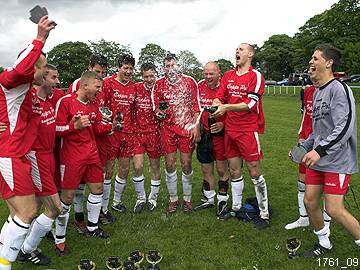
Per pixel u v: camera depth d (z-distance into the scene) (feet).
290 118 70.23
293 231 18.01
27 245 14.64
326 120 14.21
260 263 14.94
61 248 15.87
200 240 17.16
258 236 17.52
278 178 28.14
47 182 14.17
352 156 14.07
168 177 20.59
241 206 20.26
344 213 13.98
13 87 11.92
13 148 12.30
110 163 19.54
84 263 13.58
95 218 17.52
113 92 19.57
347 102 13.57
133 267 13.53
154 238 17.43
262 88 17.90
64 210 15.75
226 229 18.35
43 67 12.97
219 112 17.21
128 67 19.40
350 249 16.05
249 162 18.31
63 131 15.64
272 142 44.39
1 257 12.48
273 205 21.90
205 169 20.98
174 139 20.15
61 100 16.19
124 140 20.07
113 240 17.22
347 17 115.65
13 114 12.28
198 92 20.59
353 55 97.91
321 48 14.23
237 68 18.81
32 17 11.80
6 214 20.89
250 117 18.02
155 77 20.02
